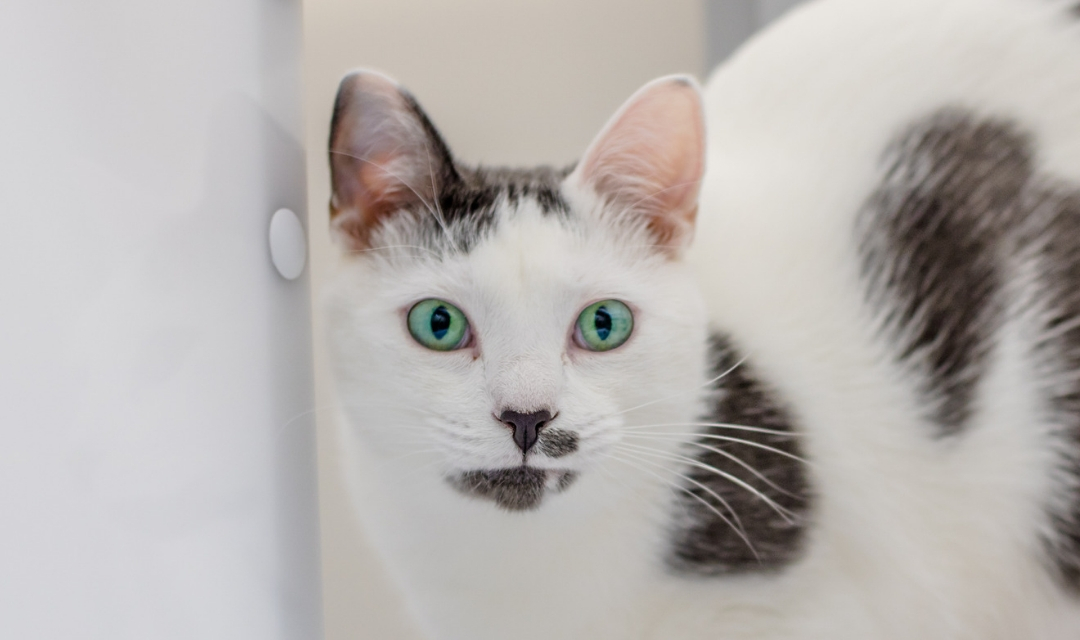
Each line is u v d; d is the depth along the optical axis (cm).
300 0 35
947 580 41
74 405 28
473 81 46
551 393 36
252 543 32
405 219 38
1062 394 41
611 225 38
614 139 38
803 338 41
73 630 28
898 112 42
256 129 33
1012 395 41
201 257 31
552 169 41
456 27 45
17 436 27
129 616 29
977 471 41
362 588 41
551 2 46
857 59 43
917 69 42
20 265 27
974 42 42
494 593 40
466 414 36
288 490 34
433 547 39
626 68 46
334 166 37
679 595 39
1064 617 43
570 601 39
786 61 44
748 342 40
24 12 27
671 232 39
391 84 37
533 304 37
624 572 39
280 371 34
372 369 37
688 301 38
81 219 28
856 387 41
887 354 41
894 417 41
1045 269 41
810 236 41
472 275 37
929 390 41
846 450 40
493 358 36
